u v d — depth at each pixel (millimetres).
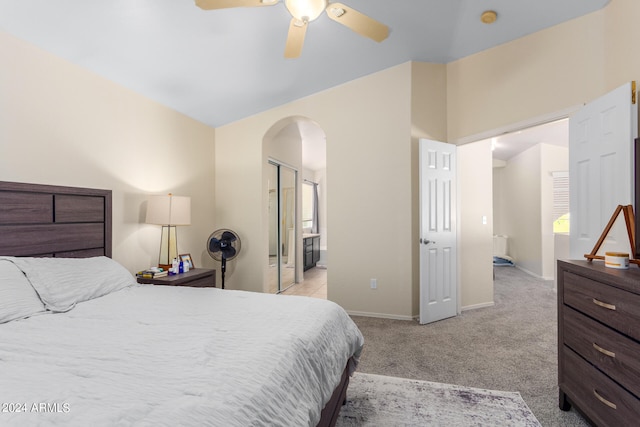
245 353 1143
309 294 4711
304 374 1206
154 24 2223
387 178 3514
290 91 3611
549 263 5543
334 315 1780
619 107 1941
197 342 1243
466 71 3373
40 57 2254
